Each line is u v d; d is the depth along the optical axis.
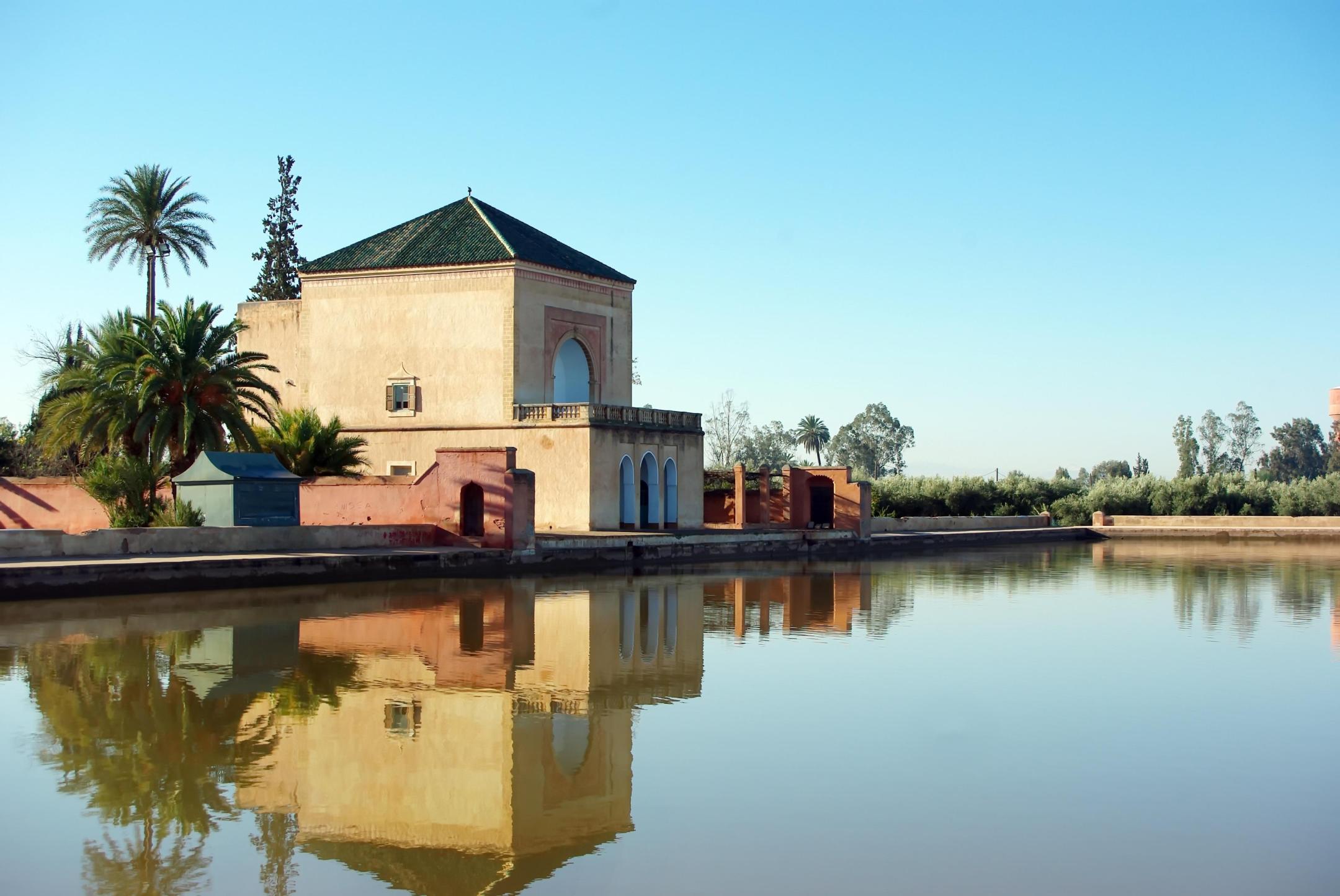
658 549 52.22
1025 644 29.70
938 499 87.50
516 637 29.03
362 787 16.81
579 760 18.12
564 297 58.72
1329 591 44.28
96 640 27.34
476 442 55.72
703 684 23.86
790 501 68.19
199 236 64.69
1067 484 97.75
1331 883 13.45
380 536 43.34
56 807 15.75
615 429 54.81
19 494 51.97
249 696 21.95
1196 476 100.00
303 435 50.25
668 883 13.36
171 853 14.23
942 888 13.23
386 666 25.00
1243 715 21.38
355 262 58.44
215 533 38.69
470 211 60.97
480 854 14.26
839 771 17.59
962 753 18.61
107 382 44.41
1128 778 17.33
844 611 36.12
